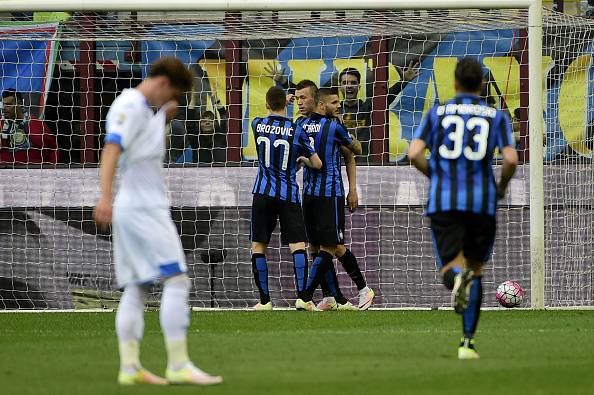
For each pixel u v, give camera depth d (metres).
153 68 19.31
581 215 44.56
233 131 47.06
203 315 37.94
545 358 22.94
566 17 43.84
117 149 18.47
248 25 45.44
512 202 44.53
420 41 46.69
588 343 26.61
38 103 46.81
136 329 18.83
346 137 39.50
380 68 46.66
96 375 19.81
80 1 42.00
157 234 18.64
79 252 45.12
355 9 41.75
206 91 47.12
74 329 32.34
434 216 22.61
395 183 45.03
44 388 17.77
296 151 39.25
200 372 18.45
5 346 26.06
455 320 35.28
